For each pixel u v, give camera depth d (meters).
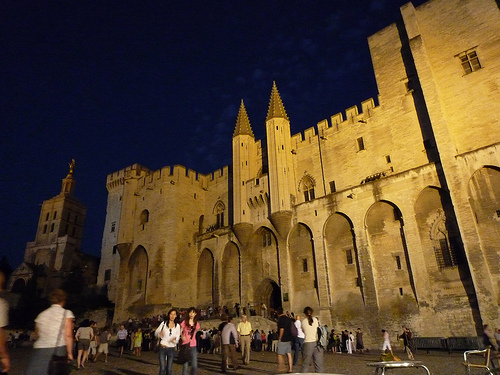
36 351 6.59
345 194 32.94
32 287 55.59
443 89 30.53
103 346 19.23
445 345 23.86
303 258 34.69
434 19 32.69
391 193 30.12
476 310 24.30
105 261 53.72
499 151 25.19
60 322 6.91
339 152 36.44
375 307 28.62
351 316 29.77
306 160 38.72
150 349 27.50
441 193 27.80
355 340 28.70
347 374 13.91
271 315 35.38
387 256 29.38
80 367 16.52
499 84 27.86
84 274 65.19
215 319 33.06
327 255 32.84
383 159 33.16
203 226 47.38
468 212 25.03
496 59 28.47
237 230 39.84
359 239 30.94
